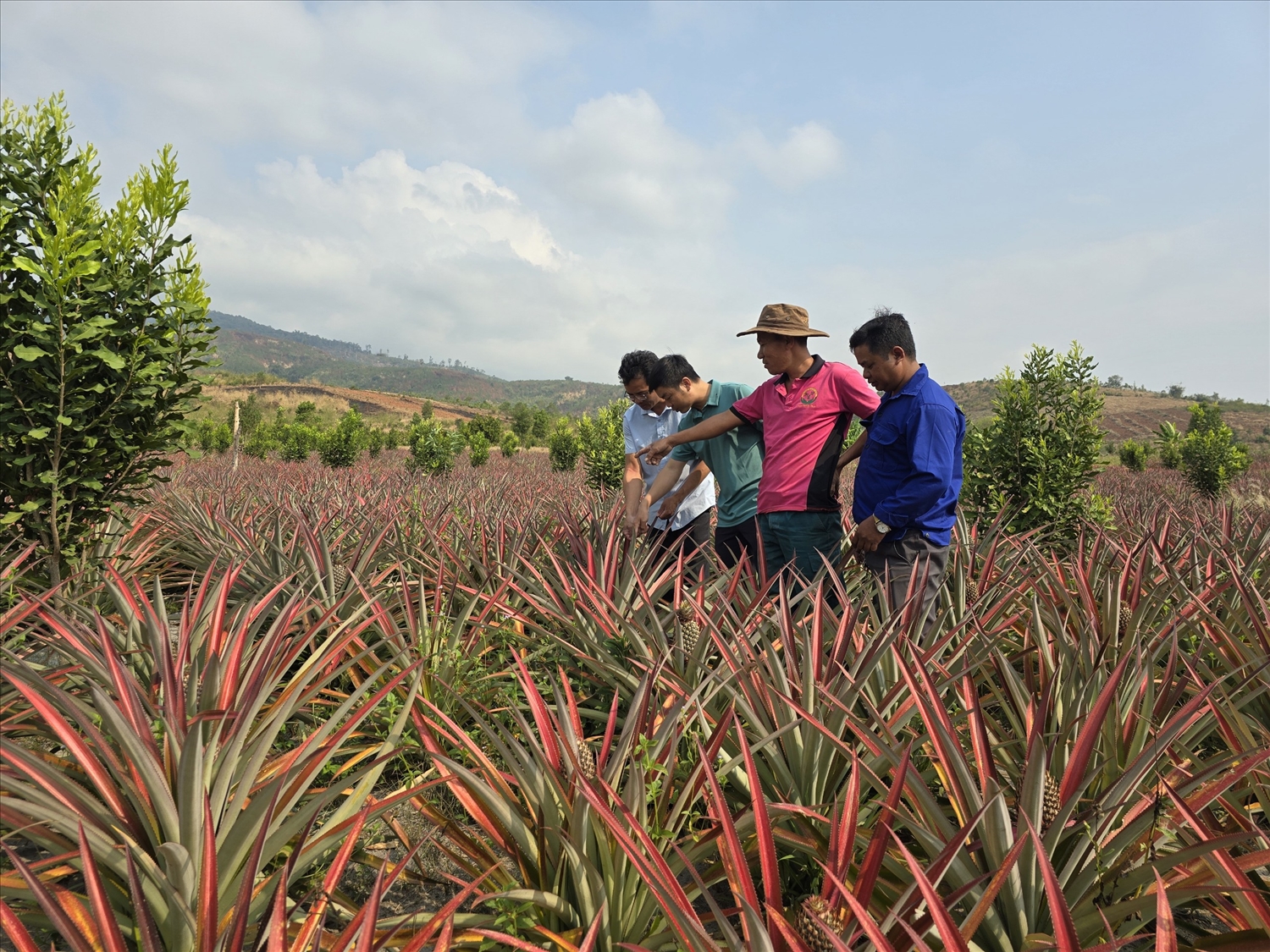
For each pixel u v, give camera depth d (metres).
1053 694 2.57
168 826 1.82
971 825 1.55
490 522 6.54
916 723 2.71
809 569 4.07
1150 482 17.92
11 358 4.29
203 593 3.33
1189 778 2.10
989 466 7.65
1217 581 3.90
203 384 5.09
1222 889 1.59
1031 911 1.75
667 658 2.90
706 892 1.54
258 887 2.01
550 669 3.76
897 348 3.50
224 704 2.52
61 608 3.83
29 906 1.88
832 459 4.02
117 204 4.69
